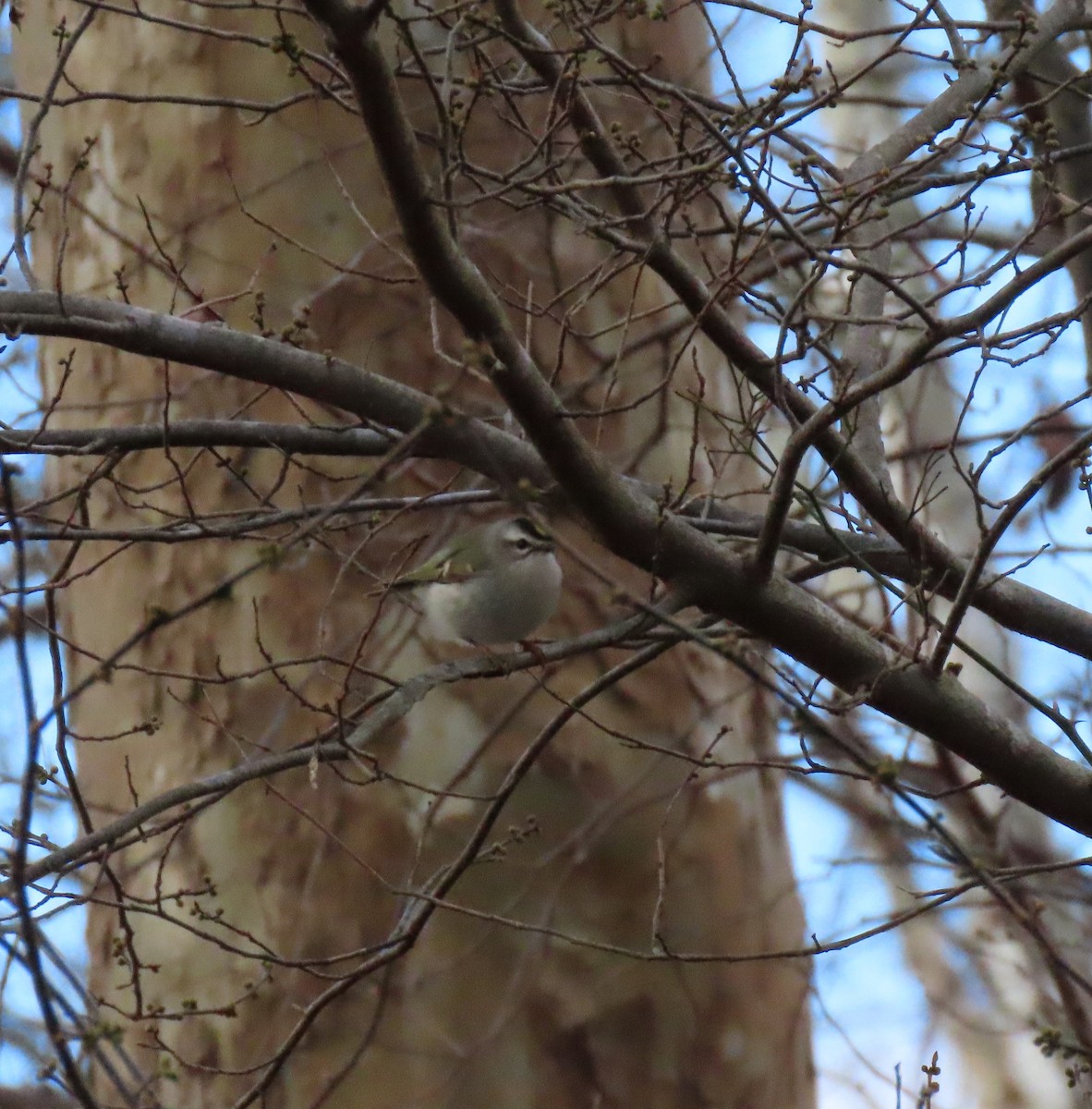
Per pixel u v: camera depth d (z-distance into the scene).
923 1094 7.26
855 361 8.34
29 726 5.19
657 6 7.32
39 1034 11.24
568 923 10.67
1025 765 7.08
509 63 8.53
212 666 10.67
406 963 10.38
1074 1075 6.95
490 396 10.77
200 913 6.89
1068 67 9.94
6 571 13.32
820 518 6.98
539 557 9.48
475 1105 10.14
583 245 11.27
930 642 10.91
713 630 7.55
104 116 11.55
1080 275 9.53
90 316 7.30
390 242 10.98
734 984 11.00
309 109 11.16
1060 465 6.39
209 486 10.83
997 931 14.91
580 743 10.89
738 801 11.48
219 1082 10.10
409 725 10.70
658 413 11.31
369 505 7.71
